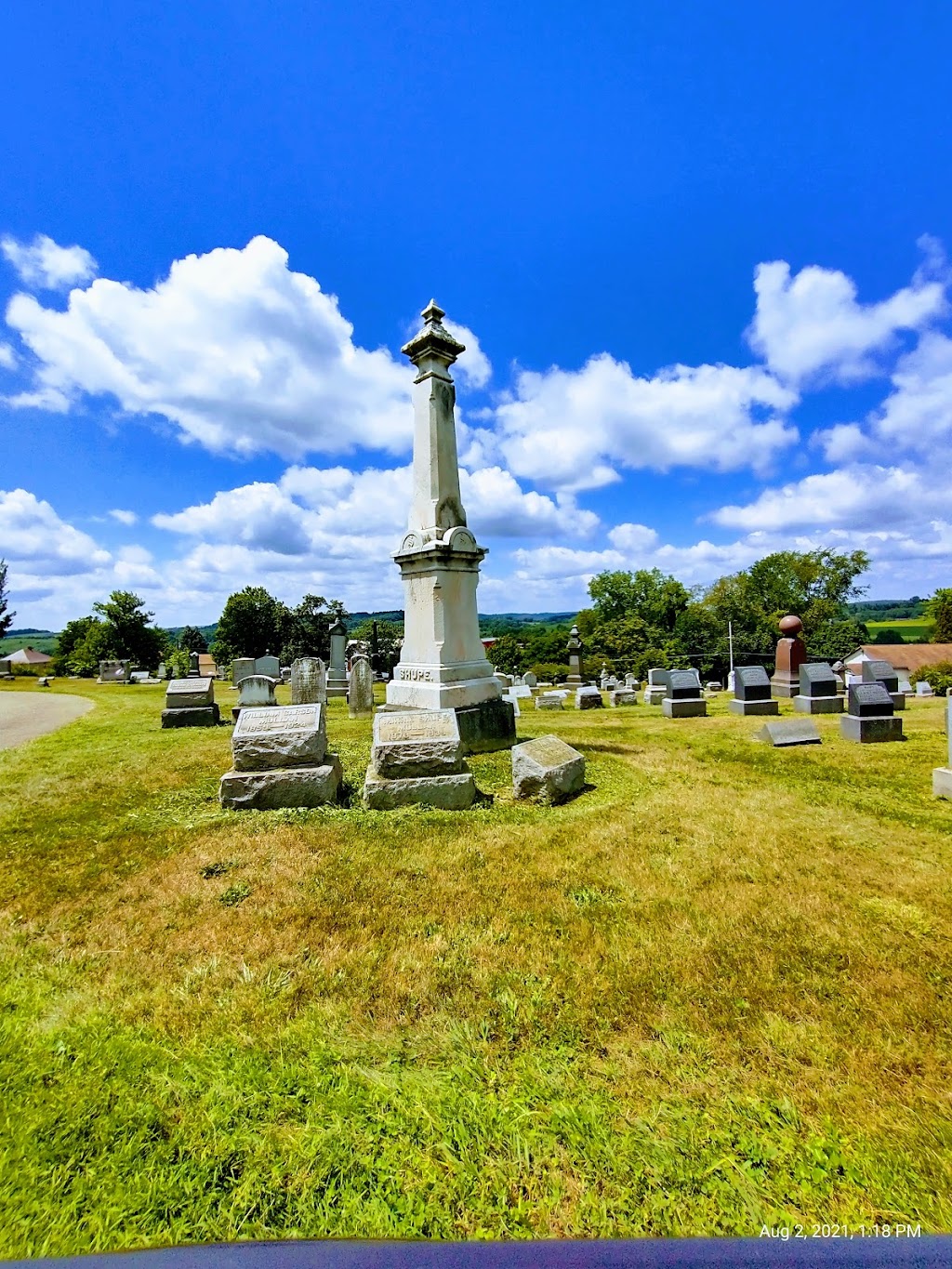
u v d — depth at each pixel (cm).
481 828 510
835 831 509
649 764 780
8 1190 186
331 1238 171
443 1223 176
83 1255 165
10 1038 256
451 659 835
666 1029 260
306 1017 271
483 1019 268
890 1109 217
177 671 3728
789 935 334
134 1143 204
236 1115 216
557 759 621
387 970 306
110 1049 249
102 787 678
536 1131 208
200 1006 279
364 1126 211
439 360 891
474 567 885
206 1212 180
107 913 370
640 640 5238
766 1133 207
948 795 607
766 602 5400
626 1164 195
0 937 342
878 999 278
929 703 1500
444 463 877
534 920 356
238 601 5434
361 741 950
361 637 4731
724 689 2236
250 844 472
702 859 445
